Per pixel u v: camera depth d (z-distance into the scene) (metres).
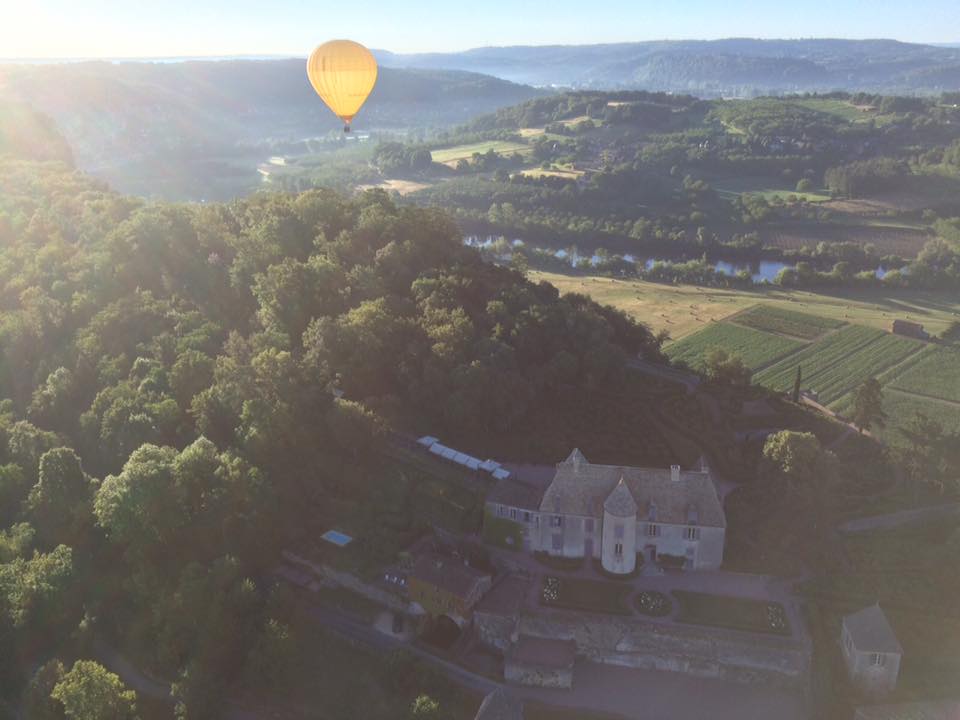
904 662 109.19
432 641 117.62
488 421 152.88
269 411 136.50
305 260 194.25
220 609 110.69
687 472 125.44
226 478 124.50
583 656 115.94
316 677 111.38
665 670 114.19
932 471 148.25
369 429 140.50
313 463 138.62
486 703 92.38
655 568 125.12
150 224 197.50
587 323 175.38
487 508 129.38
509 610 115.19
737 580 123.12
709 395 170.50
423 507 135.00
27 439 138.12
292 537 129.88
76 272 186.00
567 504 126.06
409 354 157.38
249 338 163.25
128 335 166.38
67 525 125.56
